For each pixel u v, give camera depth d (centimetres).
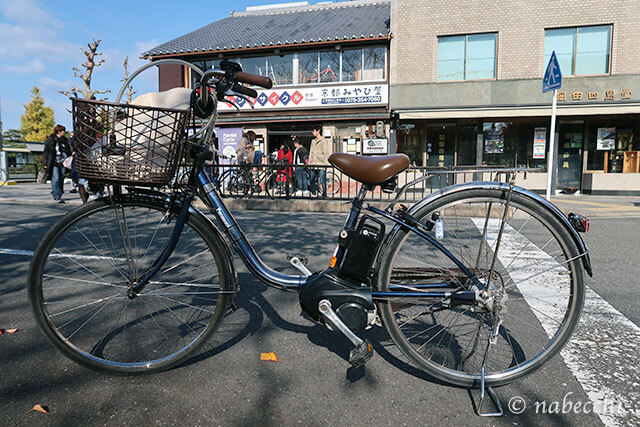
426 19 1473
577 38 1384
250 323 260
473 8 1435
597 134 1455
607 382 195
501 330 247
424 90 1492
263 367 206
